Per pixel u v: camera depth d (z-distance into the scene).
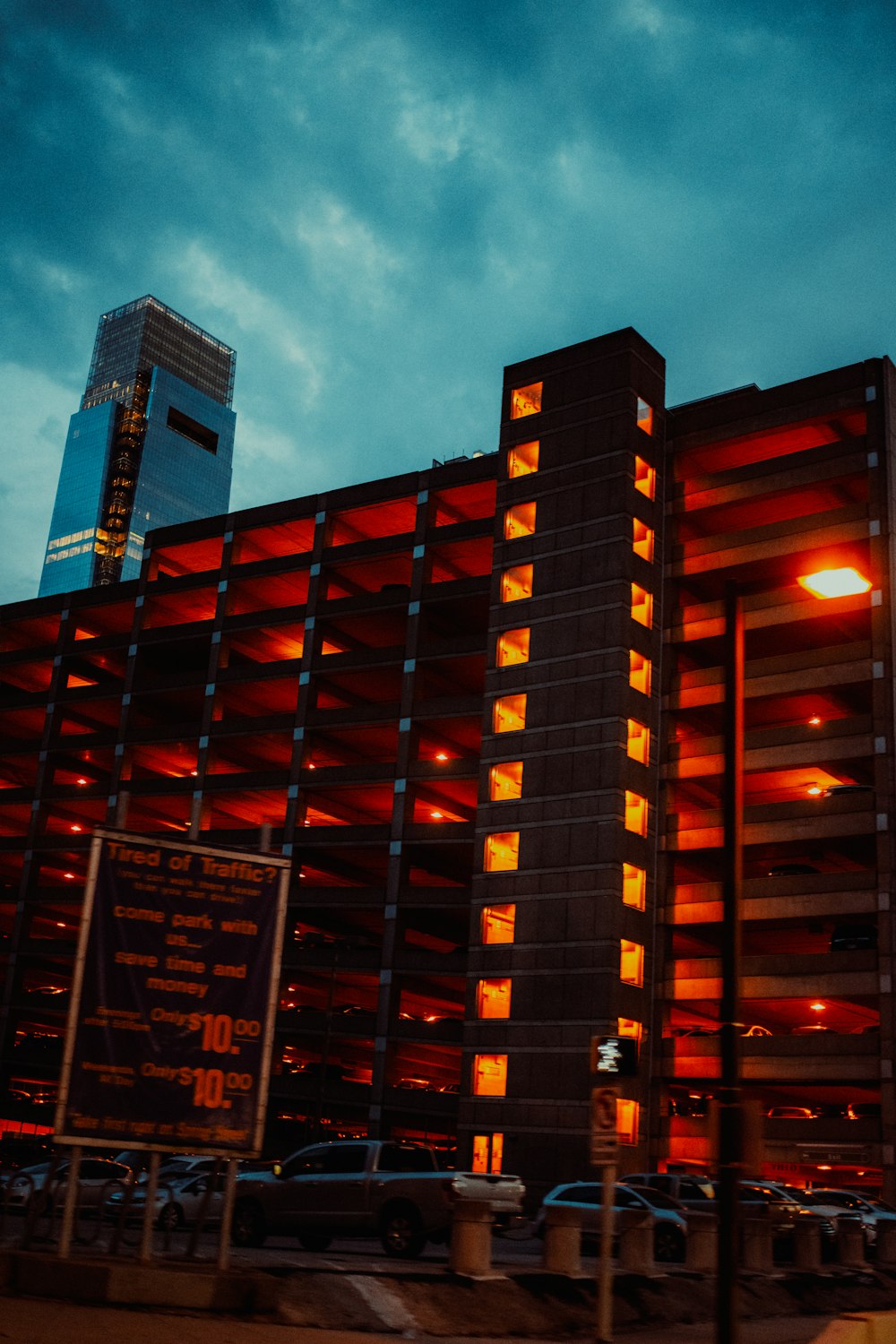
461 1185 25.66
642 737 58.56
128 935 15.13
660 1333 17.34
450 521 71.81
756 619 59.09
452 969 58.97
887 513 56.97
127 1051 14.84
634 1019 54.78
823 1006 56.03
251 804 70.75
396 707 64.75
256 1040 15.41
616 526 60.16
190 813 72.25
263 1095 15.30
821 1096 57.94
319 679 68.94
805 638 60.62
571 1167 52.31
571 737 58.22
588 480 61.84
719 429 63.03
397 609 67.19
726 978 12.27
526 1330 16.22
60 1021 74.44
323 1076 57.09
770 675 57.72
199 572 78.06
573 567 60.84
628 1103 53.47
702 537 64.12
